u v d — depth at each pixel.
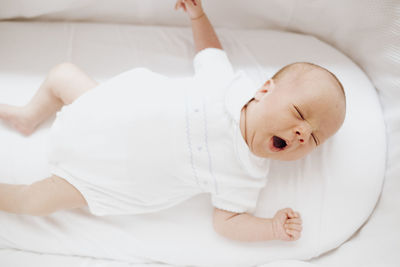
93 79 1.27
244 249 1.14
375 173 1.17
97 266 1.13
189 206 1.17
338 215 1.15
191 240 1.14
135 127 1.05
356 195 1.16
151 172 1.06
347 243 1.18
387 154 1.20
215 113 1.06
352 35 1.30
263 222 1.09
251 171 1.09
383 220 1.14
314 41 1.36
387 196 1.16
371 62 1.28
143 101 1.07
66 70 1.14
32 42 1.30
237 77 1.10
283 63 1.31
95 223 1.15
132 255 1.16
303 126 0.97
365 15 1.23
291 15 1.35
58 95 1.15
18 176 1.13
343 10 1.26
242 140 1.05
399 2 1.15
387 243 1.09
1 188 1.07
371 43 1.25
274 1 1.31
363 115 1.21
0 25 1.31
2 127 1.18
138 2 1.32
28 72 1.26
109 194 1.08
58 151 1.07
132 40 1.34
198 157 1.06
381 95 1.27
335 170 1.17
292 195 1.17
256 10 1.35
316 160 1.18
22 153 1.15
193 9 1.23
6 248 1.16
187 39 1.35
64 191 1.07
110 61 1.30
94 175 1.07
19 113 1.15
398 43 1.18
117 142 1.05
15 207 1.07
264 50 1.33
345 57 1.33
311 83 0.99
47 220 1.15
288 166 1.19
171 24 1.39
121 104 1.07
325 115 0.98
